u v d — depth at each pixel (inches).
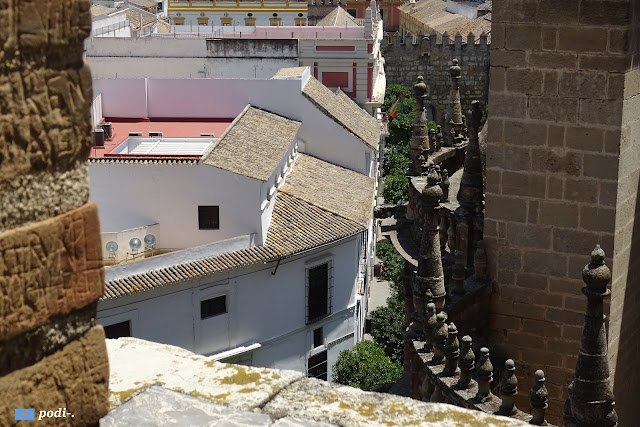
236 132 1540.4
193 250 1298.0
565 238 534.0
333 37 2405.3
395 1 4773.6
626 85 503.8
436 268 536.7
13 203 157.5
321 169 1702.8
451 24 3757.4
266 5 3686.0
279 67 2206.0
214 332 1330.0
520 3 519.8
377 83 2445.9
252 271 1354.6
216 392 254.2
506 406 446.0
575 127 518.6
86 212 170.1
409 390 616.7
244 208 1376.7
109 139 1649.9
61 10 159.8
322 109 1749.5
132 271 1239.5
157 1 4301.2
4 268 156.5
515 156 539.8
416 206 782.5
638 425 574.6
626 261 533.6
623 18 496.1
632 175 526.3
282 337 1428.4
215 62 2193.7
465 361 469.1
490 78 538.9
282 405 248.1
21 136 156.7
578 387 407.8
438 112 3275.1
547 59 518.9
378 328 1641.2
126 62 2175.2
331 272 1487.5
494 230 556.4
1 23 150.9
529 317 553.9
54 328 168.4
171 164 1380.4
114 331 1221.1
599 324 405.1
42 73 159.0
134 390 254.5
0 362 160.4
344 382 1453.0
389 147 2787.9
